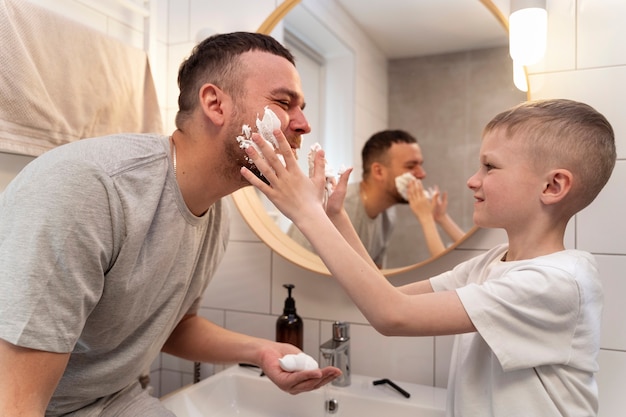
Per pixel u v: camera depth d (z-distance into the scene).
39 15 0.90
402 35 1.07
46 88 0.90
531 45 0.88
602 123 0.68
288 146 0.65
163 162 0.72
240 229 1.22
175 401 0.91
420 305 0.63
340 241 0.64
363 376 1.06
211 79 0.72
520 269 0.65
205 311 1.26
